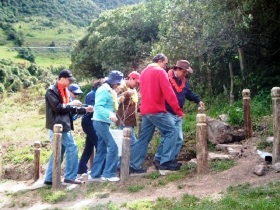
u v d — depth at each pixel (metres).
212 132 8.77
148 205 6.16
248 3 11.98
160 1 27.11
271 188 5.91
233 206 5.49
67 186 7.85
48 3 89.25
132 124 8.42
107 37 29.05
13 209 7.44
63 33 77.75
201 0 13.77
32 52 61.97
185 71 7.66
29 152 12.35
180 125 7.62
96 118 7.68
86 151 8.70
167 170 7.51
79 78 35.66
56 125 7.74
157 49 16.20
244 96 8.84
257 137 8.73
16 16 82.75
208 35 13.32
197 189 6.51
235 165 7.23
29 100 32.41
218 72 15.70
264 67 14.55
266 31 13.50
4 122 20.66
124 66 27.52
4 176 10.95
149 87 7.34
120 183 7.39
